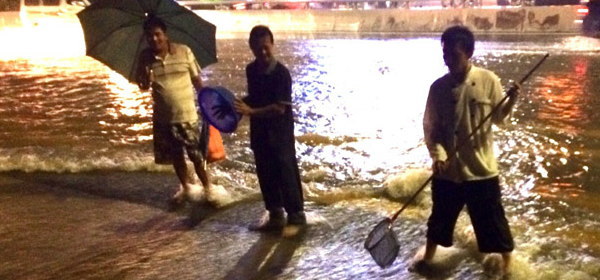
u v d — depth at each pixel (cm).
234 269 467
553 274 438
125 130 976
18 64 1897
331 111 1099
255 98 513
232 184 672
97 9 573
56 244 516
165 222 567
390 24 2825
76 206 610
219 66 1805
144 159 762
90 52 579
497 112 414
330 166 759
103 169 735
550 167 739
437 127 429
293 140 527
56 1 3641
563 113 1042
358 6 3388
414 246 501
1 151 813
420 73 1532
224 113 504
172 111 584
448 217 441
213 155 609
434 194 443
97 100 1256
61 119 1061
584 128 934
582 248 496
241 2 3712
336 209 591
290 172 522
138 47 592
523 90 1259
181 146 597
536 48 2017
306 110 1111
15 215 584
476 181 423
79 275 459
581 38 2244
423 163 763
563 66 1603
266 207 546
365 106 1141
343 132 940
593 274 446
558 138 873
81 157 780
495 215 428
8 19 3086
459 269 457
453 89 418
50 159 763
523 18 2498
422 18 2742
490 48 2034
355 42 2394
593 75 1444
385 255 432
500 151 811
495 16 2555
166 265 475
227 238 527
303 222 534
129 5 574
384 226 438
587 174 710
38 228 552
